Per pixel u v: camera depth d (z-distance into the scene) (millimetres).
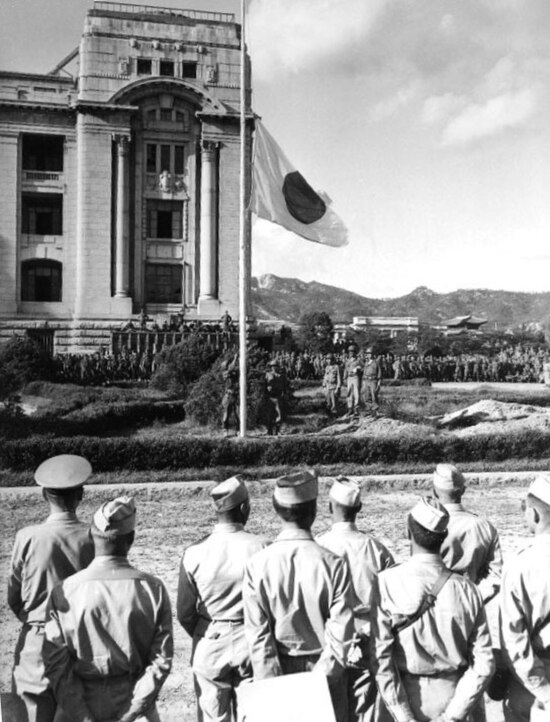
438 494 7832
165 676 5582
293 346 44938
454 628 5539
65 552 6684
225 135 50094
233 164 50250
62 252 49875
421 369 47000
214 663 6406
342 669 5789
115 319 48750
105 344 48312
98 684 5562
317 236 30359
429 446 26266
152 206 50688
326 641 5793
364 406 35438
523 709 5941
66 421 31703
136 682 5609
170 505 20891
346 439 25938
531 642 5836
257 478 24266
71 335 48375
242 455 25234
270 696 5551
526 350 49719
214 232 50156
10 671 9734
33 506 20125
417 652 5555
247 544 6551
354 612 6586
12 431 31156
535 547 5887
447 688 5562
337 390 35250
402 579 5637
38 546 6656
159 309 50125
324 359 42844
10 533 17250
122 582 5621
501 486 24062
